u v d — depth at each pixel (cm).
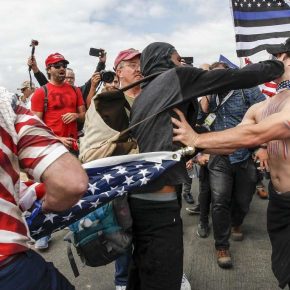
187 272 357
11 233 128
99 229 210
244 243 421
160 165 200
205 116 379
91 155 205
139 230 217
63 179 127
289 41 219
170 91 202
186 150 202
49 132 136
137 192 210
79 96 475
